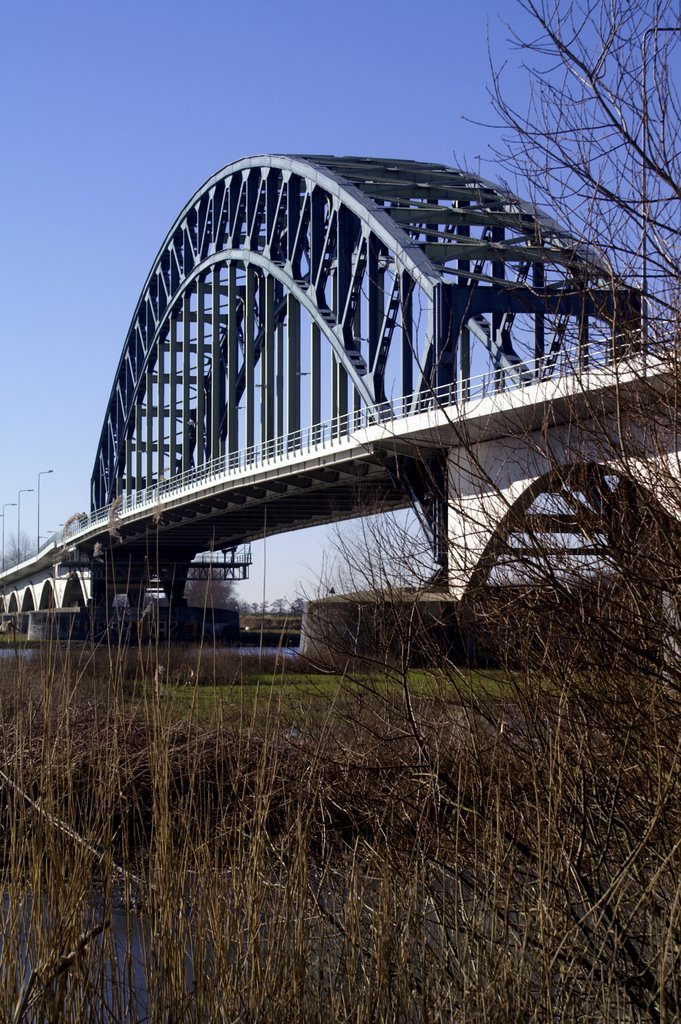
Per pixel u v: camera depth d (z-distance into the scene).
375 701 6.90
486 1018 5.30
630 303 5.60
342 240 46.91
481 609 5.95
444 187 42.94
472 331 36.09
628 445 5.46
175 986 5.53
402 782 6.41
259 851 5.84
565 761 5.62
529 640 5.73
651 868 5.69
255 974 5.62
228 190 66.00
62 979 4.96
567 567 5.68
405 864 6.24
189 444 80.62
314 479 43.22
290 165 54.88
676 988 5.29
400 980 5.74
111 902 5.61
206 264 69.62
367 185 47.91
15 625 7.52
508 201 6.23
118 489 91.56
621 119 5.40
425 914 6.01
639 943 5.72
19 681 6.48
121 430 92.81
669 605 5.54
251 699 6.75
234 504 53.34
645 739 5.59
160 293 82.75
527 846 5.99
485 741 6.20
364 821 6.52
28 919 5.70
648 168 5.39
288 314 56.00
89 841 5.64
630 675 5.48
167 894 5.67
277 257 57.75
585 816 5.57
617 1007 5.37
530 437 5.94
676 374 5.32
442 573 6.34
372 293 41.88
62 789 6.13
